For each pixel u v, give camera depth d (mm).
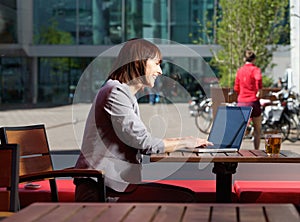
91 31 31953
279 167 9195
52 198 5098
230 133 5250
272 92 15797
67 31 32188
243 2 18047
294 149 11992
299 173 8664
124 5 31281
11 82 33406
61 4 32062
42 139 5230
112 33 31594
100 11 31734
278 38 18469
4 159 3658
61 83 33375
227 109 5367
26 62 33312
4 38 31875
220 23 18766
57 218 2545
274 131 13953
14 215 2602
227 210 2668
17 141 5027
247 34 18109
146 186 4484
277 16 18266
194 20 29547
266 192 5504
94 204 2814
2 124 19312
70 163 10297
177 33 29766
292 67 16828
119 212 2648
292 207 2717
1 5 31453
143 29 30797
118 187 4395
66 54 32219
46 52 32312
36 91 33531
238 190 5711
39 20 32312
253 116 10883
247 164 9477
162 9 30219
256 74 10766
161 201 4508
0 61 33375
